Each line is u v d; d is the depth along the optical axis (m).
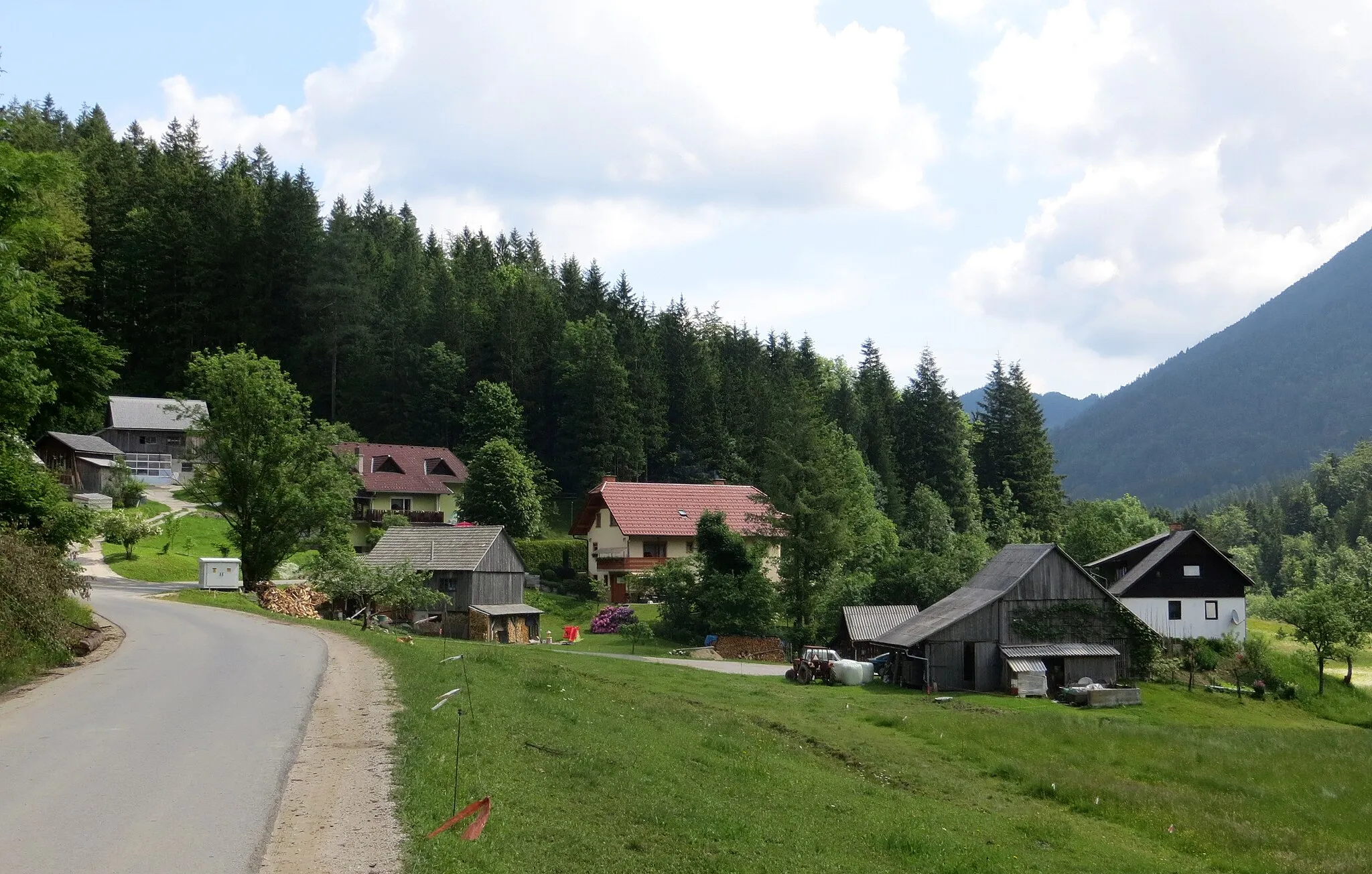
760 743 24.28
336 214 116.69
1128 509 107.94
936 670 49.97
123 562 59.16
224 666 24.19
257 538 51.25
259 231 105.94
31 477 29.73
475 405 102.88
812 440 64.06
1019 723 34.31
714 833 14.26
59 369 34.44
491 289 134.75
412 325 111.50
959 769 26.48
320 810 12.09
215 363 51.62
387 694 20.69
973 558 67.25
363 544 82.94
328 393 104.94
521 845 11.57
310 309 104.56
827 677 48.62
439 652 30.38
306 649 28.05
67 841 10.72
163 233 101.75
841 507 63.06
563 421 105.12
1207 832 21.22
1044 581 52.44
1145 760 29.05
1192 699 50.69
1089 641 52.56
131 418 88.12
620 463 102.00
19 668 21.78
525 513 83.38
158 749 15.10
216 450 51.06
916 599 63.31
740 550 62.09
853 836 16.55
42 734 16.09
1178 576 64.62
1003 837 18.75
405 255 138.62
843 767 24.17
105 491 75.25
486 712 19.00
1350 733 39.16
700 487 82.19
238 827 11.32
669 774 17.62
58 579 25.03
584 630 64.75
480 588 58.94
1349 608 60.66
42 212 28.22
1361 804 24.81
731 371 122.44
